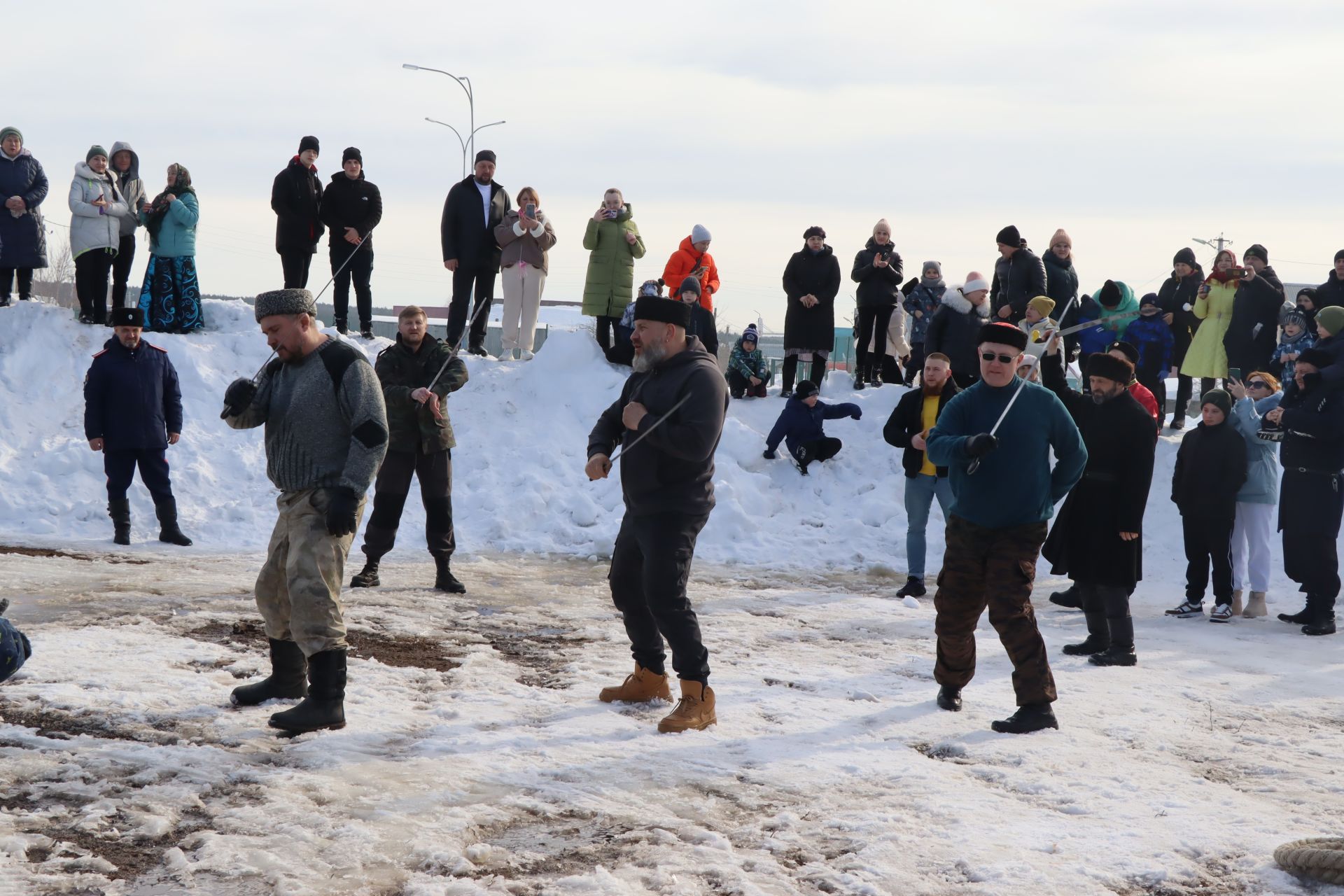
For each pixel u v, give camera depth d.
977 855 3.60
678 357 4.96
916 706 5.52
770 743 4.75
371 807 3.77
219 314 14.79
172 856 3.29
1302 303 12.14
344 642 4.65
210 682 5.18
